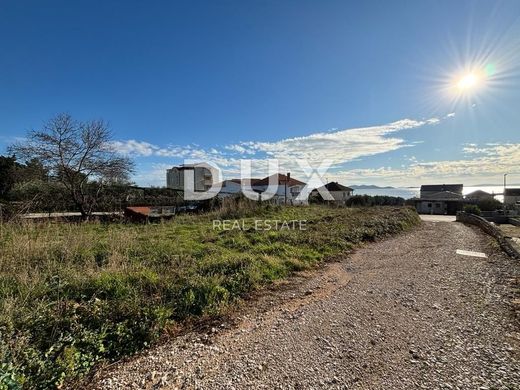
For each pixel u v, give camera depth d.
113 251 6.69
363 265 7.50
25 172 18.89
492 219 26.47
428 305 4.86
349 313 4.54
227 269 5.92
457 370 3.07
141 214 15.84
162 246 7.63
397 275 6.65
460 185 56.19
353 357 3.34
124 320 3.84
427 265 7.66
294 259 7.20
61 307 3.88
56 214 17.09
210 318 4.35
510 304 4.89
